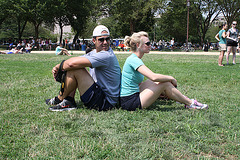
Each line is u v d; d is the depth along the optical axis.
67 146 2.37
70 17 36.75
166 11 34.59
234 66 9.30
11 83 5.59
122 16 33.53
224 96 4.51
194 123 3.01
